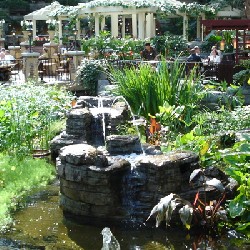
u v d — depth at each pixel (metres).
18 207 8.41
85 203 7.84
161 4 27.55
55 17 29.28
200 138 10.11
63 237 7.24
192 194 7.78
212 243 7.00
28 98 12.66
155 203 7.76
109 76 18.06
